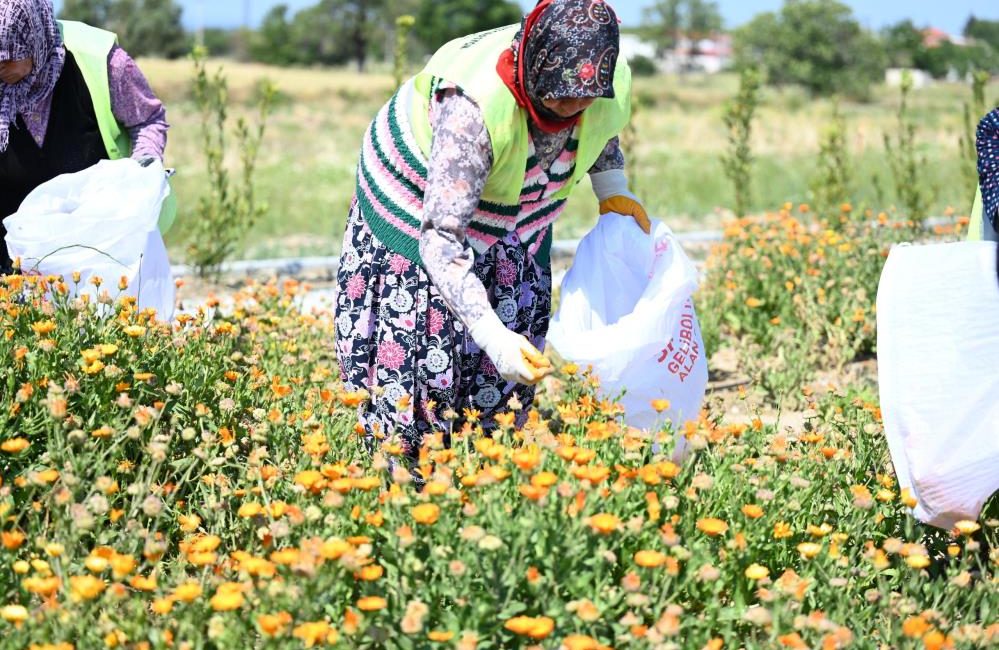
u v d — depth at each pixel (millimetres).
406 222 3135
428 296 3195
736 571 2805
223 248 7594
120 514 2820
